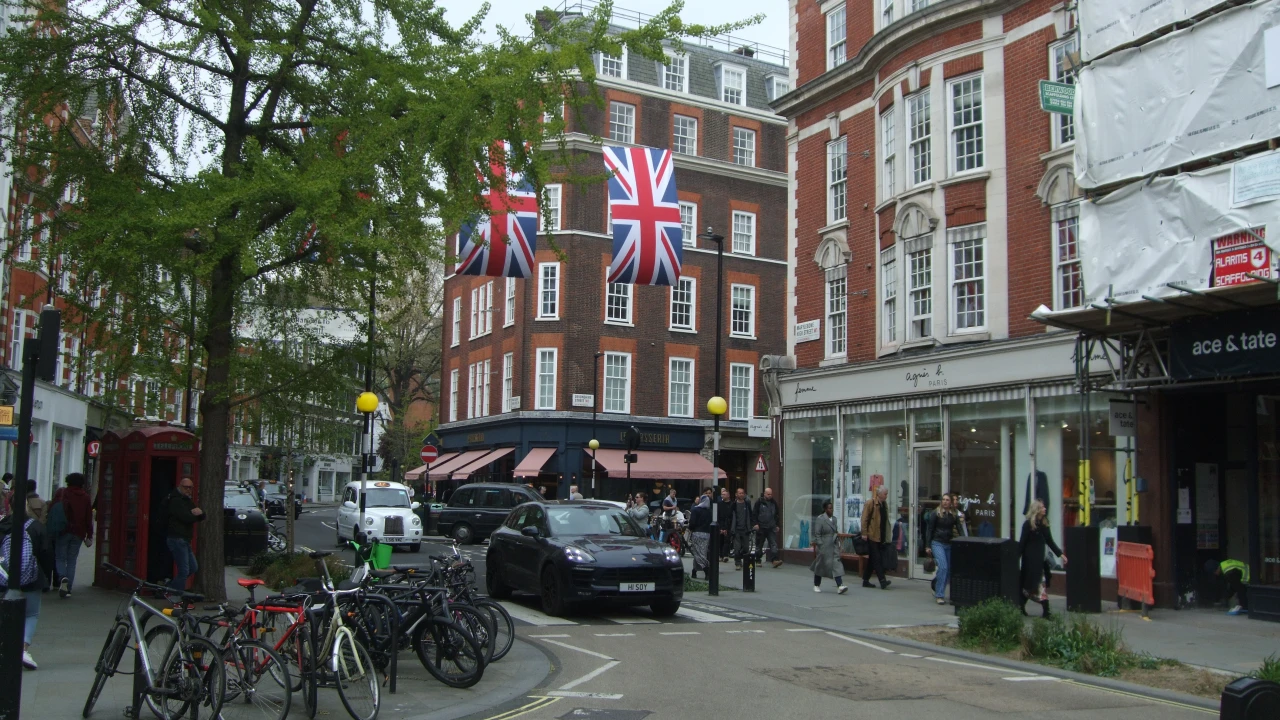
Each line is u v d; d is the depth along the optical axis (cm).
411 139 1350
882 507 1989
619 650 1218
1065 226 1881
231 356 1459
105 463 1797
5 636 700
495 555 1738
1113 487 1744
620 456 4281
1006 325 1984
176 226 1247
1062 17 1905
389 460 6019
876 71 2386
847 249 2461
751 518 2473
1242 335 1389
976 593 1465
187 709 788
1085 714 879
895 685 1004
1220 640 1307
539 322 4284
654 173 2472
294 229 1282
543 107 1352
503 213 1484
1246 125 1364
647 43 1371
